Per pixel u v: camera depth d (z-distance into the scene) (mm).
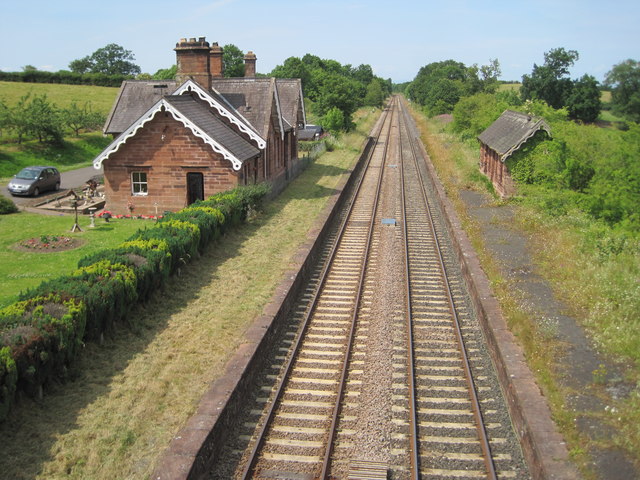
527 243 19609
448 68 94438
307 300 16188
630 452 8461
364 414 10398
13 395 8898
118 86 85375
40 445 8578
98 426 9117
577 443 8664
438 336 13766
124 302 12523
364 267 18516
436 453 9398
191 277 16047
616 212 21734
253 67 36375
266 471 8852
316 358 12648
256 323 13000
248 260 17719
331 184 32125
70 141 47094
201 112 25250
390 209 28031
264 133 26844
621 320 12828
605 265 16234
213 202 20500
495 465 9102
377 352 12758
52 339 9844
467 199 27516
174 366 11086
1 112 40562
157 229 16500
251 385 11305
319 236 20938
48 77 82875
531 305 14055
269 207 25500
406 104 156625
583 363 11250
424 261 19688
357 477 8602
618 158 22422
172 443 8492
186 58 26828
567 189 24109
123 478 7992
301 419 10266
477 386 11539
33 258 17391
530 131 25359
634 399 9789
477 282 15797
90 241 19516
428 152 46188
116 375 10695
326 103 60781
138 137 23734
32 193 27922
